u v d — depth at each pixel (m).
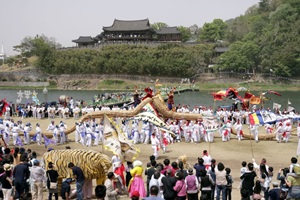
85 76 139.38
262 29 135.50
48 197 17.53
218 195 15.81
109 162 17.55
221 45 147.25
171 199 14.30
